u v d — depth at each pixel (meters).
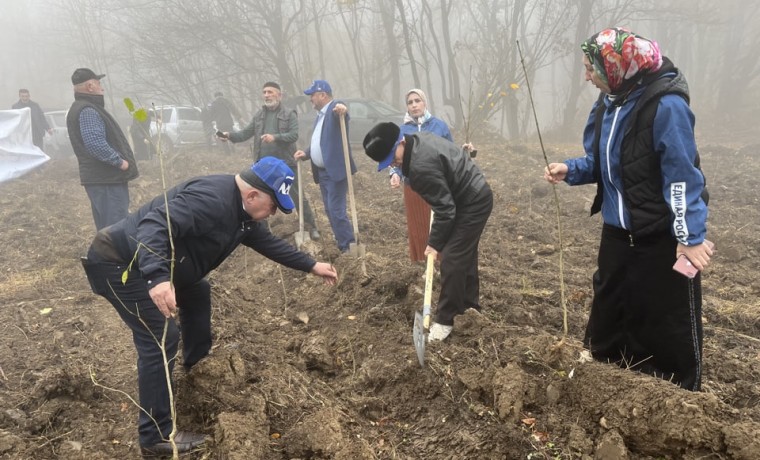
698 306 2.39
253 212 2.65
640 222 2.33
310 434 2.59
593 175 2.72
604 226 2.62
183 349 3.18
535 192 7.84
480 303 4.02
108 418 3.03
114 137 5.27
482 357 3.07
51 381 3.10
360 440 2.71
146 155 13.45
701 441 2.15
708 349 3.38
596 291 2.69
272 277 5.28
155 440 2.66
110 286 2.55
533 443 2.46
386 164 3.41
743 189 7.68
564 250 5.61
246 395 2.92
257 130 5.93
